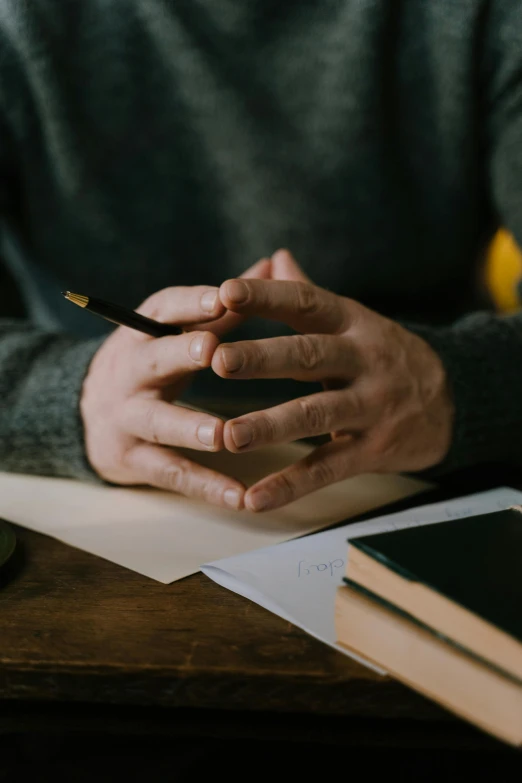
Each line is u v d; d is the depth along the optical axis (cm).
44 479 69
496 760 59
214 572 48
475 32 100
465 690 34
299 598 43
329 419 56
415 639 36
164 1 104
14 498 64
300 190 110
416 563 37
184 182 114
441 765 61
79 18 106
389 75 106
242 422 52
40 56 104
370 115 105
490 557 37
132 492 64
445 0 100
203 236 117
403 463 62
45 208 116
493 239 115
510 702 31
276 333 114
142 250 117
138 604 45
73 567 50
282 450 73
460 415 64
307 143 108
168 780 61
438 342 66
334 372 57
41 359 74
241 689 38
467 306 120
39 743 64
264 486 55
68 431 64
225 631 42
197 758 63
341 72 104
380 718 40
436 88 105
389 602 37
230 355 51
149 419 58
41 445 66
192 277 119
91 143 110
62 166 111
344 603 39
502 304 115
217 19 104
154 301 62
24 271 125
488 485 66
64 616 44
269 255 114
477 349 69
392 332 61
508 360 70
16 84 107
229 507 56
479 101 105
